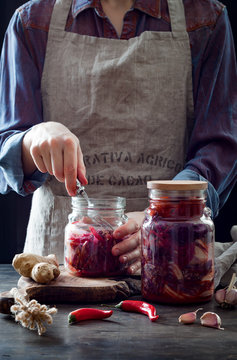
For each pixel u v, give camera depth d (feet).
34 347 2.60
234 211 7.93
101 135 5.33
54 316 3.11
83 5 5.27
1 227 7.70
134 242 3.73
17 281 3.95
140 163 5.39
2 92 5.44
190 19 5.42
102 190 5.37
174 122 5.43
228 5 7.84
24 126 5.19
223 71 5.39
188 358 2.45
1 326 2.95
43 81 5.37
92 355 2.49
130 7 5.41
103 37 5.38
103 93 5.26
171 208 3.23
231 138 5.19
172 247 3.23
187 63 5.42
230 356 2.47
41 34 5.33
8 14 7.68
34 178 4.91
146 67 5.32
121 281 3.53
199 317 3.07
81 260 3.63
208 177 4.99
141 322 2.99
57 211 5.41
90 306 3.33
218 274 3.75
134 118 5.32
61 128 4.01
